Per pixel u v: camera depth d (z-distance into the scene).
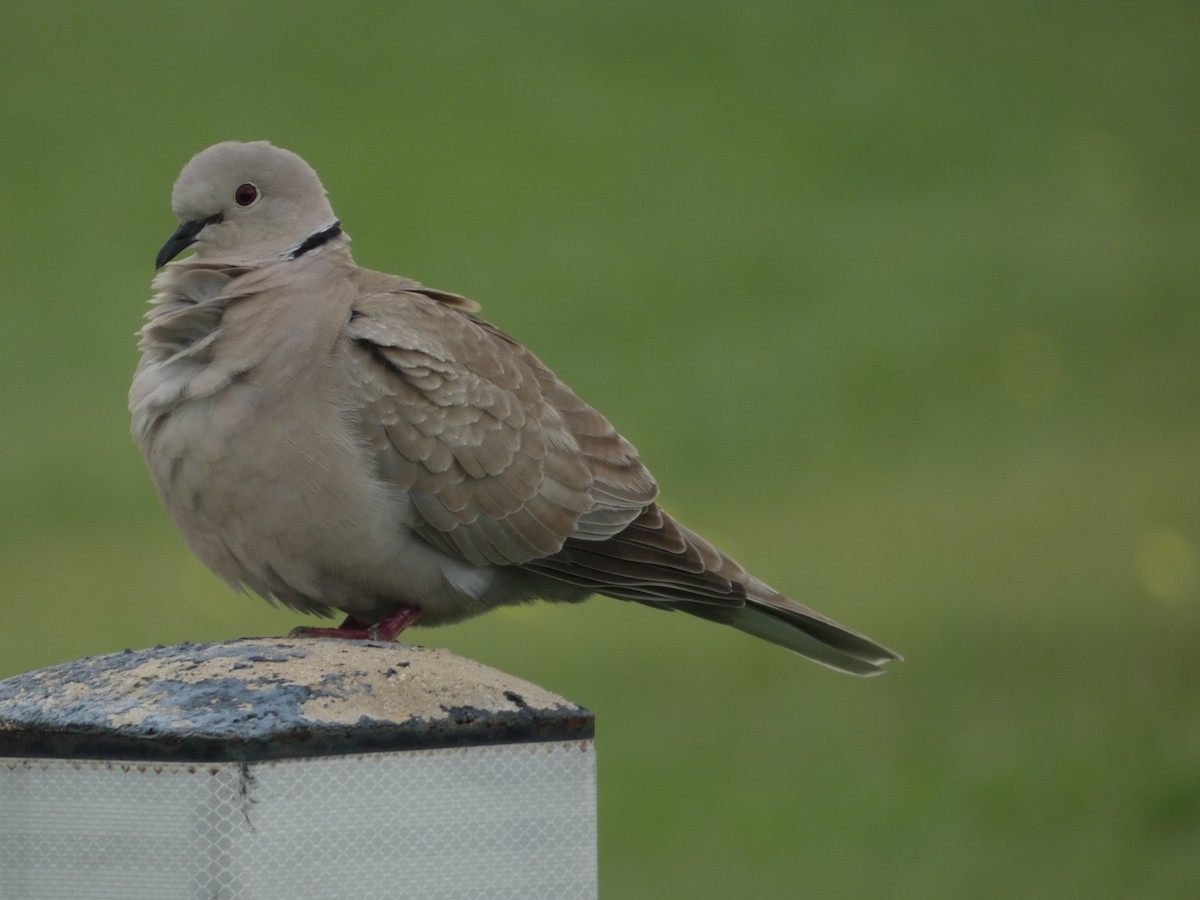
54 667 4.69
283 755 4.11
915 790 11.67
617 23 32.00
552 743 4.40
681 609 7.57
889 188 26.50
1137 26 32.38
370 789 4.19
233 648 4.61
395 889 4.21
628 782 11.86
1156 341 21.02
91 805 4.13
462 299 7.31
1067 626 13.96
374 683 4.34
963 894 10.32
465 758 4.30
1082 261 23.66
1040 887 10.50
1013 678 13.09
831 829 11.16
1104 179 26.72
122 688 4.36
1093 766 11.70
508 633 14.95
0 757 4.23
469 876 4.29
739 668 13.92
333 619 7.42
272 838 4.09
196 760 4.07
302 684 4.31
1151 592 14.49
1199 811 11.23
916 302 22.50
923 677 13.21
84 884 4.14
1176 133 28.45
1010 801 11.39
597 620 15.26
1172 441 18.17
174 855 4.08
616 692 13.28
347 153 27.23
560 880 4.40
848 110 29.14
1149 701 12.52
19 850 4.18
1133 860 10.61
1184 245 24.05
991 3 33.12
